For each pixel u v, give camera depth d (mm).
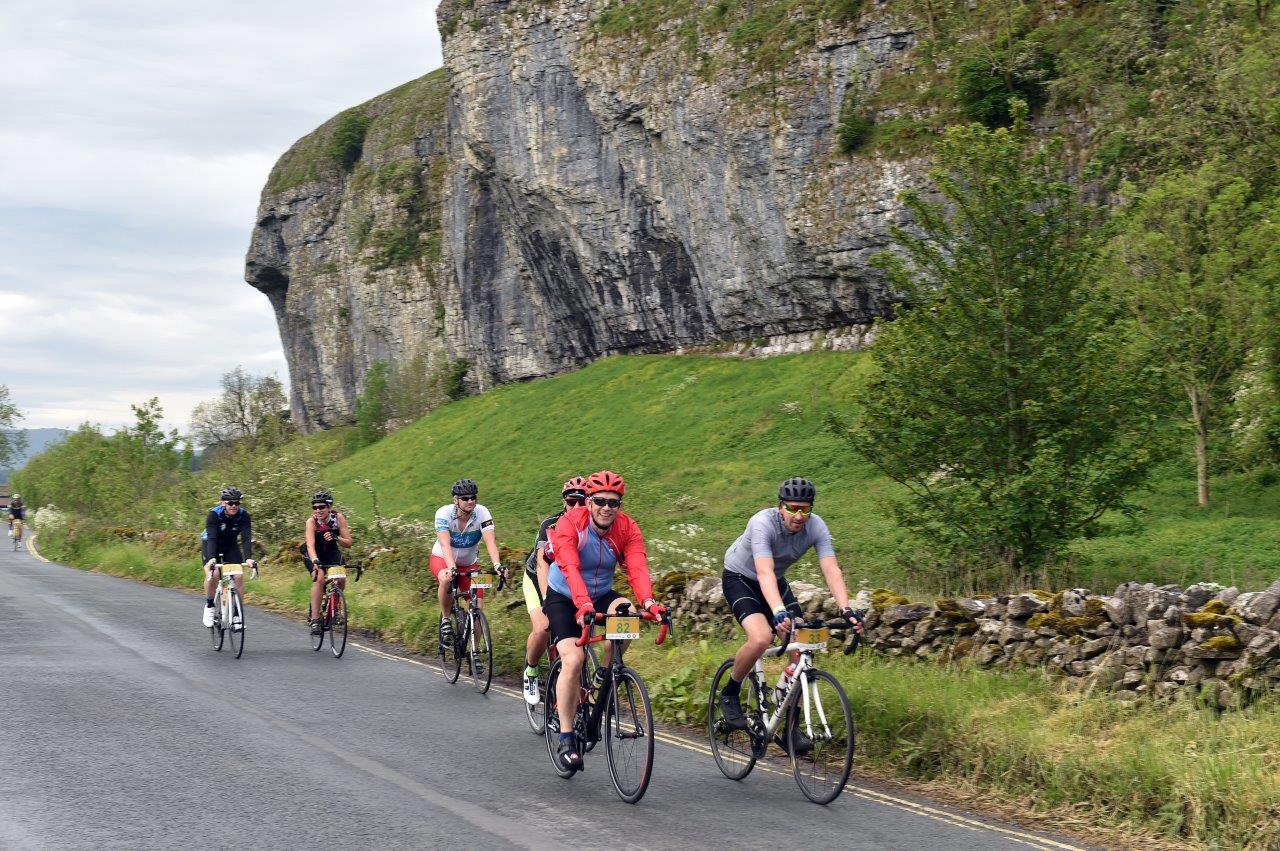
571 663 6684
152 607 17406
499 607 13156
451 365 83500
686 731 8594
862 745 7453
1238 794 5652
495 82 65812
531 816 5949
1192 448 24297
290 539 25094
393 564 17797
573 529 6684
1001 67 40156
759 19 51281
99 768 6750
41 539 44656
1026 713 7355
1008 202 15398
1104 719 7234
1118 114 33375
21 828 5492
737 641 10586
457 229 76438
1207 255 20922
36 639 12992
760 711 6809
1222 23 29391
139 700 9109
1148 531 20594
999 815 6188
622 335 63062
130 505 42188
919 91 43812
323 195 106625
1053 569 15180
